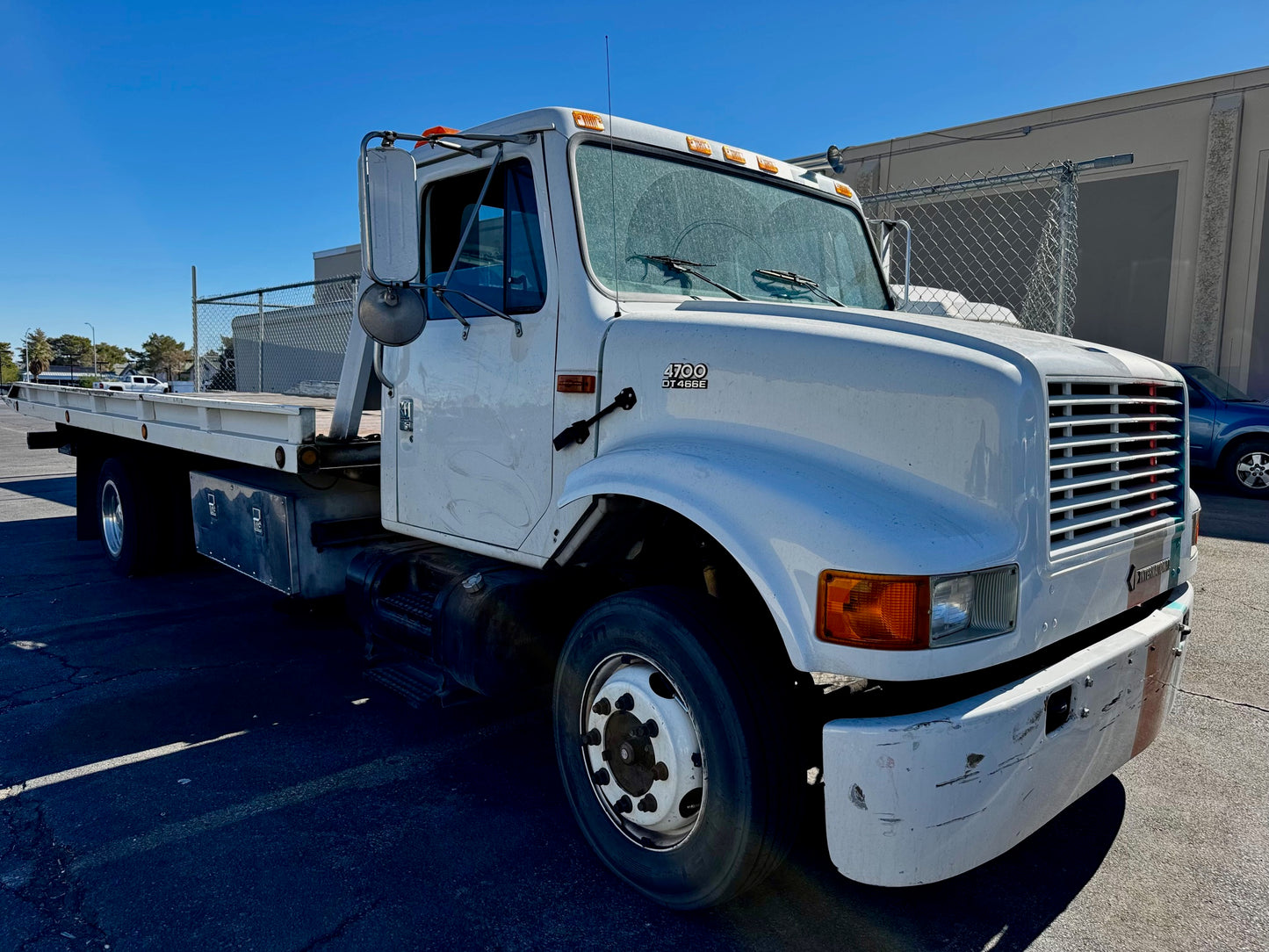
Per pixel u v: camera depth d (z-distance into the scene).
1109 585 2.55
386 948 2.48
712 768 2.39
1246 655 4.99
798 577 2.18
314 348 7.24
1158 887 2.79
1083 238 16.36
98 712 4.18
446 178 3.47
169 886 2.77
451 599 3.38
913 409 2.27
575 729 2.85
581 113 3.05
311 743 3.85
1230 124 14.64
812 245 3.90
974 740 2.10
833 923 2.61
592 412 2.89
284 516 4.46
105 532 7.05
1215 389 12.19
